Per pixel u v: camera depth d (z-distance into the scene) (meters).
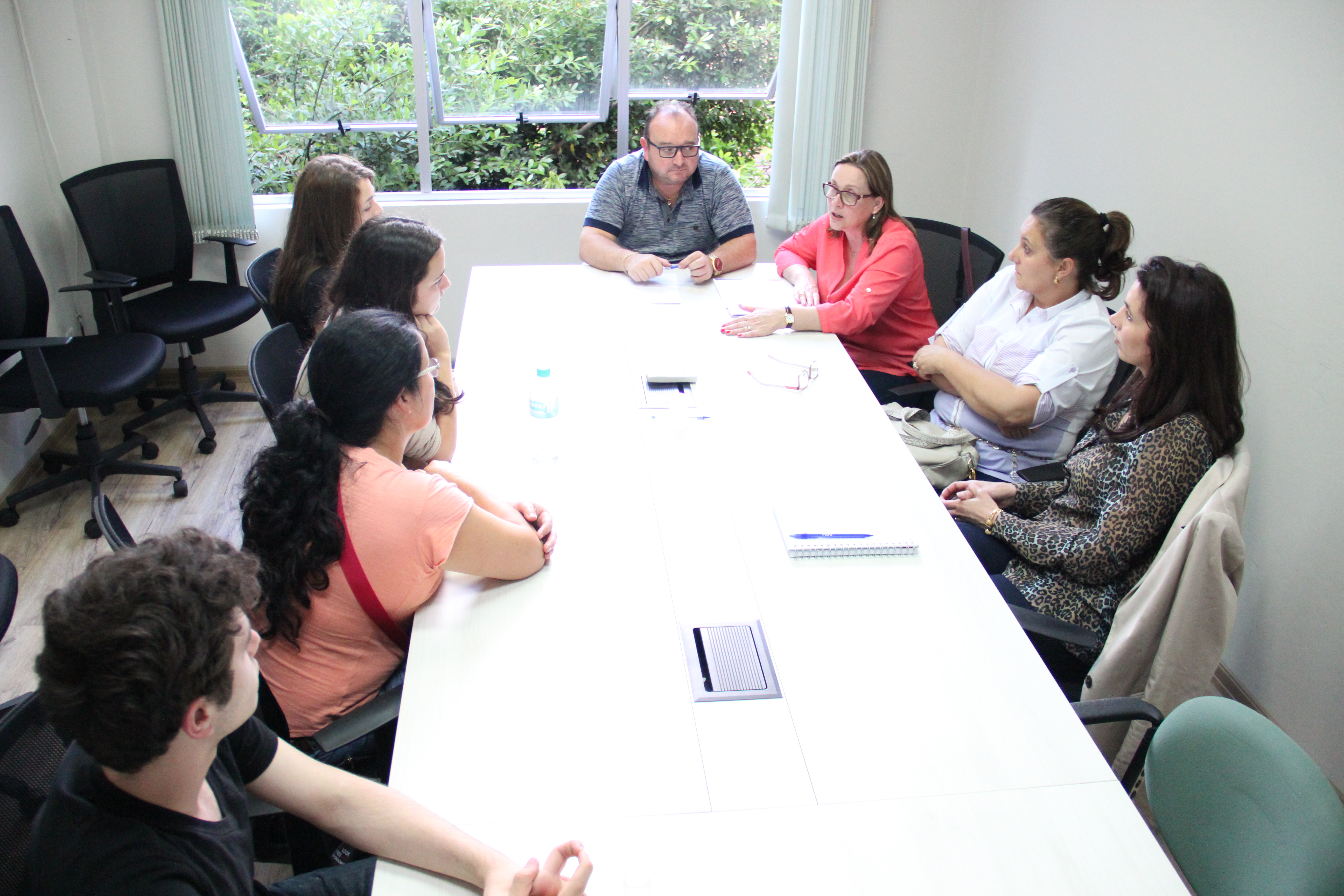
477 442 2.07
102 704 0.87
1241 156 2.47
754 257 3.30
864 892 1.12
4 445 3.27
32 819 1.11
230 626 0.95
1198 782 1.35
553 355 2.53
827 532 1.77
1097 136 3.18
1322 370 2.20
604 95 4.12
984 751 1.32
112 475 3.41
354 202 2.54
